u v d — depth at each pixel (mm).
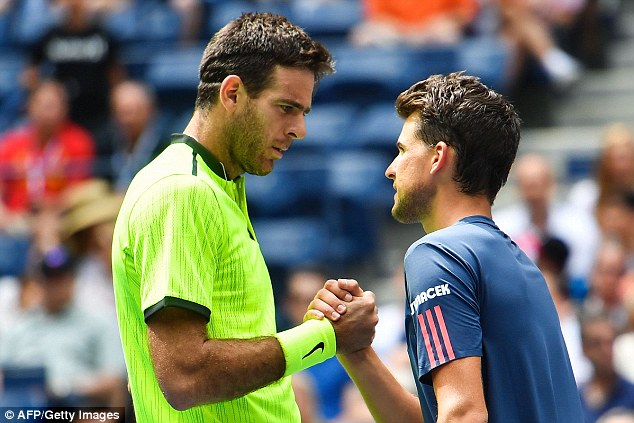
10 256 26906
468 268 10203
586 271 25250
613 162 26031
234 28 10773
